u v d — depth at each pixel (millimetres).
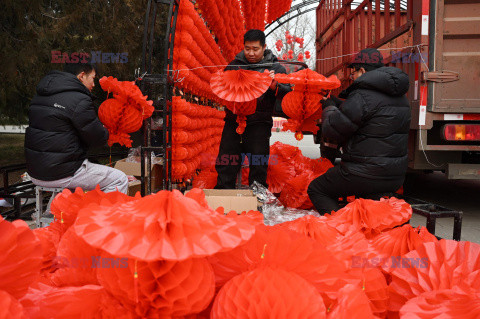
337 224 1183
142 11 6863
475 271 733
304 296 565
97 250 712
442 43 3701
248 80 2338
